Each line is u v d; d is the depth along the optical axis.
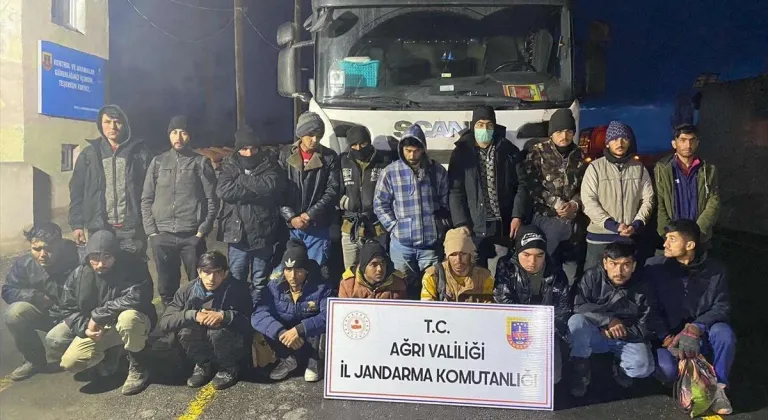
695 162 4.49
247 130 4.71
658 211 4.55
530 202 4.73
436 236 4.56
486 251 4.69
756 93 9.07
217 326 4.07
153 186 5.00
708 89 9.81
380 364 3.99
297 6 14.52
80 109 9.76
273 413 3.88
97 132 10.30
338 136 4.96
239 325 4.15
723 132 9.88
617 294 4.01
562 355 4.10
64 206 9.23
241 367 4.48
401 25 5.16
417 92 5.04
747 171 9.33
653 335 4.04
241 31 15.36
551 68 5.14
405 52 5.16
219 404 4.00
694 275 4.05
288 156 4.91
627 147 4.49
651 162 6.09
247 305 4.34
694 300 4.05
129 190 5.02
